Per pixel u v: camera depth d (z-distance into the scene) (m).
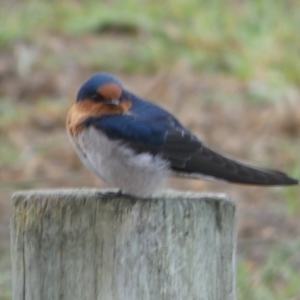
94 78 7.64
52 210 6.24
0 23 21.42
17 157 15.29
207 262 6.23
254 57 20.48
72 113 7.71
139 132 7.41
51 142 15.84
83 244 6.19
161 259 6.13
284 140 16.52
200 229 6.20
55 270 6.25
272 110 17.67
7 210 13.24
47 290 6.29
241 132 16.78
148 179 7.34
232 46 20.97
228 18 22.50
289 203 13.79
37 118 16.78
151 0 23.42
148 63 19.72
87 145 7.43
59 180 14.29
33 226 6.29
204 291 6.23
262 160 15.65
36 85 18.17
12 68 18.86
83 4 23.22
